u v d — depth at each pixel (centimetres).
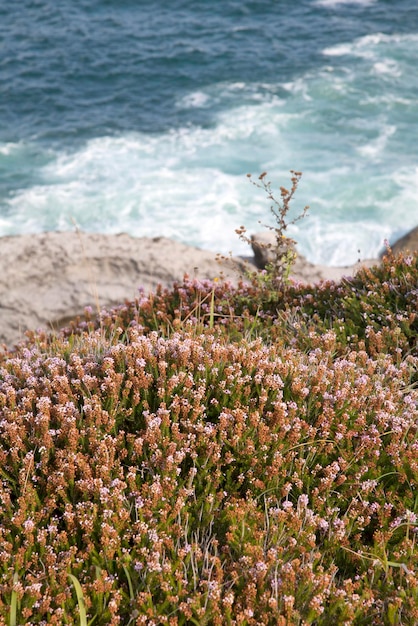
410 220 2661
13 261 1141
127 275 1156
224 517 456
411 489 496
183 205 2838
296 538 450
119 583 426
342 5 5116
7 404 542
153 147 3359
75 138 3459
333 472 489
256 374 550
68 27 4750
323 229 2616
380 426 532
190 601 393
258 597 407
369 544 471
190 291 873
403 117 3528
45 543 434
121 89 3975
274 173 3053
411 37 4556
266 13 5000
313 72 4094
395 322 721
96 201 2905
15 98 3850
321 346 686
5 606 393
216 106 3756
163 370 541
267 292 841
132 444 494
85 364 571
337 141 3328
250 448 491
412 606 402
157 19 4912
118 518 444
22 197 2942
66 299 1102
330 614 404
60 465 467
